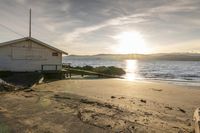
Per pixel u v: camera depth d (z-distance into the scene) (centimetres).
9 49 2469
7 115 837
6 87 1512
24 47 2586
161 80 3447
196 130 651
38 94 1363
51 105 1034
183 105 1311
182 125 816
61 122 768
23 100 1140
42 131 672
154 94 1728
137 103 1250
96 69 4894
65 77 3023
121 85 2283
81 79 2866
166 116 955
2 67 2427
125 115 899
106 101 1238
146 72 5881
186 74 5094
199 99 1566
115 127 726
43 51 2747
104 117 846
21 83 1922
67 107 1002
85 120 794
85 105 1065
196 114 730
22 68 2570
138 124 773
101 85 2219
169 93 1831
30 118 807
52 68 2831
